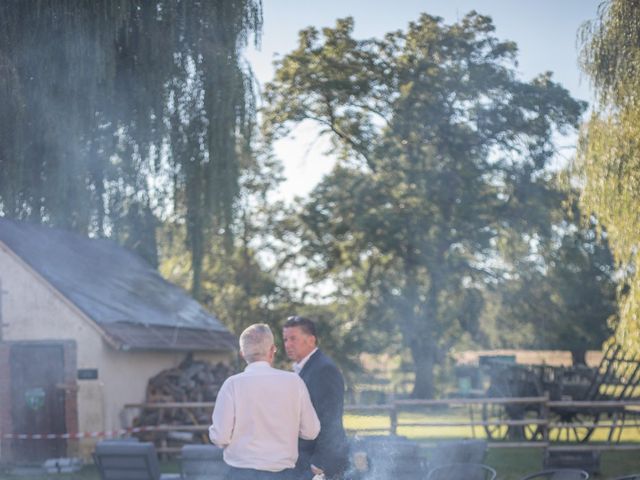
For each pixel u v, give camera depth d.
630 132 19.33
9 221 27.75
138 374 26.92
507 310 59.19
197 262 32.59
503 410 33.03
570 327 59.19
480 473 12.02
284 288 53.84
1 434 24.12
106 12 27.86
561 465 20.95
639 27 19.52
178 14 30.39
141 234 34.34
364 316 54.69
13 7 27.55
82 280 27.36
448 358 57.91
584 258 54.62
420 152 52.09
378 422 23.22
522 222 52.22
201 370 28.94
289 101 52.97
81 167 29.39
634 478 10.51
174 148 30.50
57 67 27.77
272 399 7.99
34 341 25.16
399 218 50.12
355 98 51.66
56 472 22.94
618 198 19.34
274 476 7.93
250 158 33.38
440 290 54.06
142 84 29.83
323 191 52.91
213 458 15.60
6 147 27.55
